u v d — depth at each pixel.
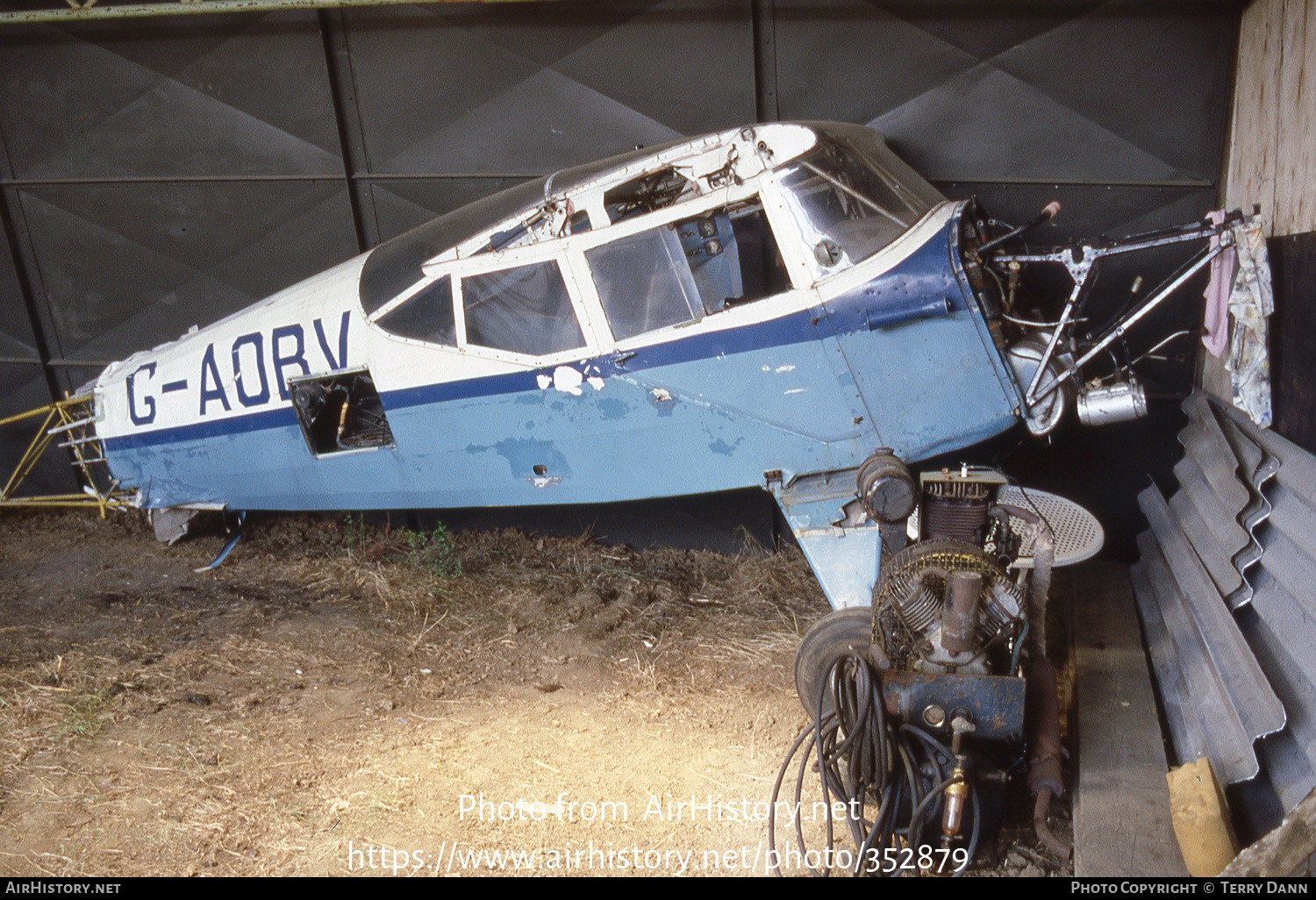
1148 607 3.46
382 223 4.75
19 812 2.71
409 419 3.81
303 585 4.39
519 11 4.32
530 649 3.70
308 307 4.01
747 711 3.21
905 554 2.47
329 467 4.11
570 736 3.09
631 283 3.35
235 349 4.16
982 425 3.16
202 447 4.38
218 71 4.63
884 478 2.56
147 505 4.70
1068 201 4.07
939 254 3.06
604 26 4.28
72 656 3.68
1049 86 3.97
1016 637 2.46
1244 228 2.95
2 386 5.33
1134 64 3.88
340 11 4.45
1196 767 2.30
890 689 2.31
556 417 3.55
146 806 2.73
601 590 4.24
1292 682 2.41
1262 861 1.84
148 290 5.06
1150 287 4.02
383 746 3.04
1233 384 3.12
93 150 4.86
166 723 3.19
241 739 3.09
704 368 3.30
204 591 4.35
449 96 4.50
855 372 3.16
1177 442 4.13
